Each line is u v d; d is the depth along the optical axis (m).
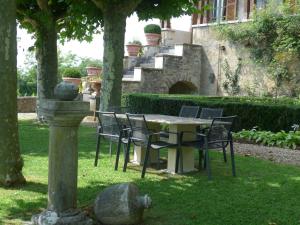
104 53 9.49
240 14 16.67
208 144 6.05
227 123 5.99
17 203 4.60
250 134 9.64
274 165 7.02
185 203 4.79
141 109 12.60
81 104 3.87
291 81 14.75
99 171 6.30
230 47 16.56
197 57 17.41
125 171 6.34
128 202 3.97
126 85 15.28
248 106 10.42
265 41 15.45
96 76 17.31
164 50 17.80
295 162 7.39
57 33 12.94
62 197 3.93
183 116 7.79
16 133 5.23
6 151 5.16
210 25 17.20
